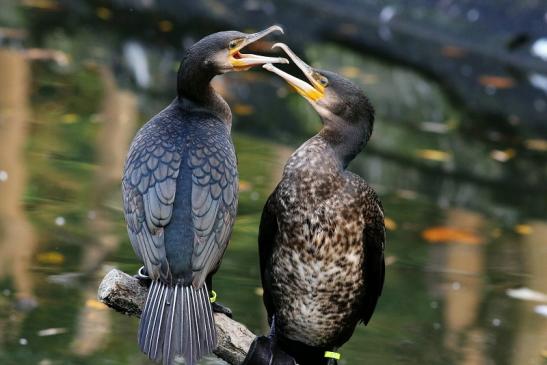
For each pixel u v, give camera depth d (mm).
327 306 7598
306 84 7598
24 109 14047
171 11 17781
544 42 16719
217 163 6996
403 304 10617
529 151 14430
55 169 12508
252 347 7262
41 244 10945
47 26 16891
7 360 9172
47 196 11898
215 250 6832
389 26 17672
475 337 10117
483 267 11406
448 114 15344
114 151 13062
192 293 6641
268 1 18391
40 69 15305
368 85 15820
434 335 10125
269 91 15289
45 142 13164
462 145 14430
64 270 10539
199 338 6527
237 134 13945
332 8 18094
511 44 16875
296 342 7836
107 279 7008
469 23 17266
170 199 6773
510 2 17234
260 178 12656
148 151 6973
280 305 7664
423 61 16750
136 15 17609
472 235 12086
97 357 9336
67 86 14836
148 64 15836
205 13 17797
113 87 14977
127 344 9555
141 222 6793
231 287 10469
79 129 13578
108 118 13945
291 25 17578
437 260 11500
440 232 12078
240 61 7426
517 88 16172
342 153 7562
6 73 15086
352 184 7492
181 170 6898
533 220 12570
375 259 7711
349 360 9633
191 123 7199
